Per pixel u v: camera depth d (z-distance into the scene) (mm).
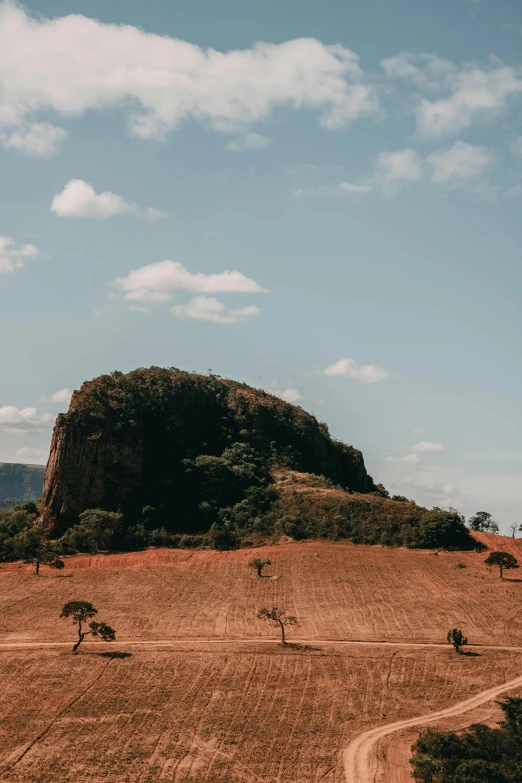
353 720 63906
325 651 81250
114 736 60062
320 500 152500
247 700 67562
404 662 78188
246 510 152250
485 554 129500
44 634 87188
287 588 108625
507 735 56469
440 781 50375
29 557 129500
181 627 90688
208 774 54344
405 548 135125
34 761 55906
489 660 78812
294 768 55344
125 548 136000
